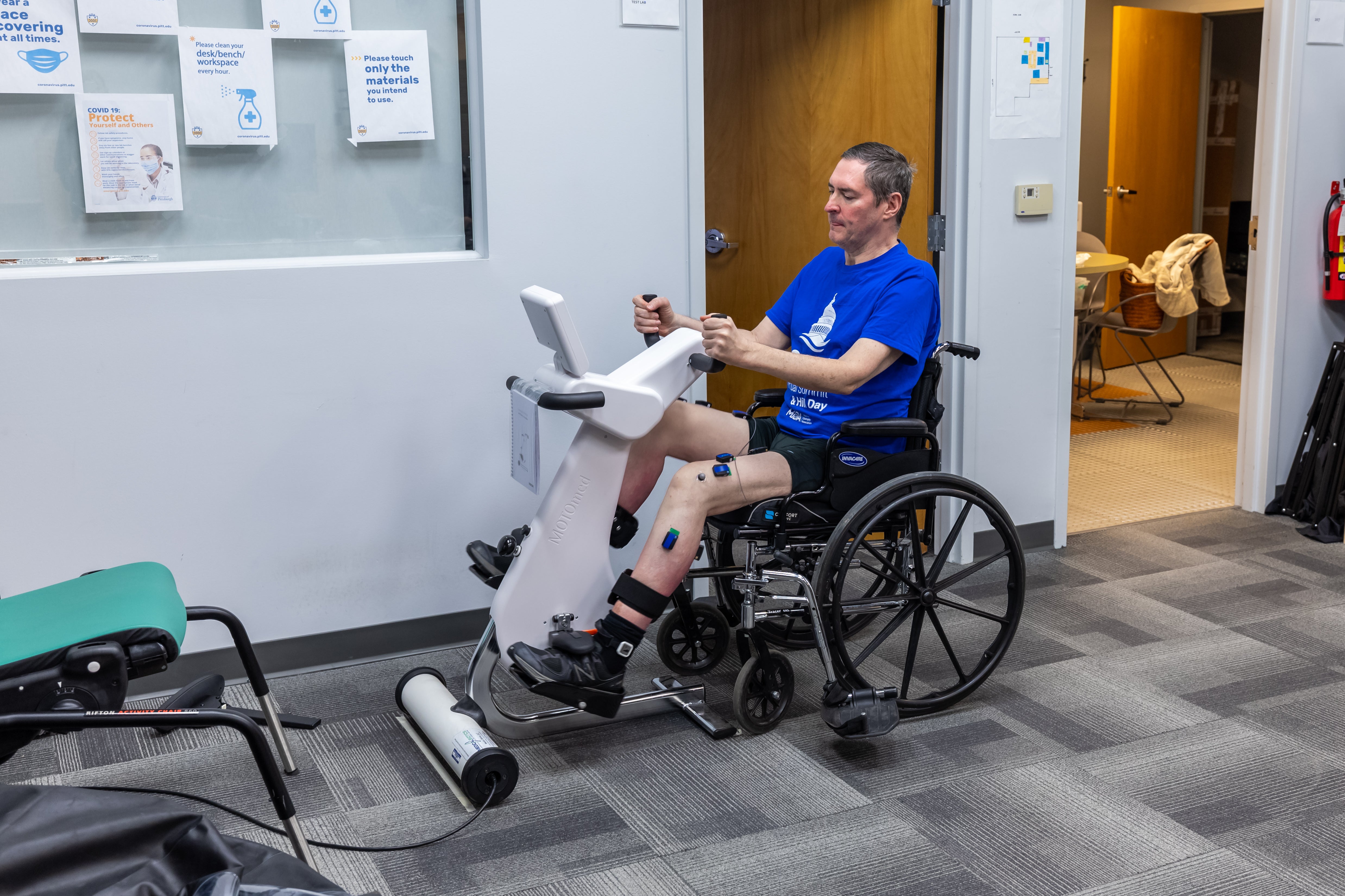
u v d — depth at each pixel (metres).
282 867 1.24
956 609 2.82
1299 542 3.78
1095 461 4.82
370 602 2.85
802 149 3.70
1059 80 3.45
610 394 2.21
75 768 2.33
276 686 2.72
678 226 2.99
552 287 2.88
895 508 2.33
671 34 2.89
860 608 2.40
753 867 1.97
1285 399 4.05
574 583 2.33
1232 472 4.63
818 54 3.62
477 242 2.82
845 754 2.38
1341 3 3.84
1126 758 2.35
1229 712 2.55
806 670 2.81
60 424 2.48
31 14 2.37
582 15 2.78
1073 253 3.58
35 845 1.18
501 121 2.75
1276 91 3.83
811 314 2.65
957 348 2.55
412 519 2.85
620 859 2.00
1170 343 6.97
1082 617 3.14
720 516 2.46
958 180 3.38
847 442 2.48
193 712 1.61
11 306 2.40
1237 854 1.99
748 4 3.76
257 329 2.62
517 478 2.35
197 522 2.64
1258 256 3.96
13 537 2.49
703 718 2.50
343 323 2.69
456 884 1.93
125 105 2.47
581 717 2.47
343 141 2.68
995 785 2.24
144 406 2.55
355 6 2.63
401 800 2.21
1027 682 2.72
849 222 2.49
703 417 2.54
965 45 3.31
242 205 2.62
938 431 3.56
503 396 2.88
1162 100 6.54
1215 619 3.12
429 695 2.38
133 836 1.23
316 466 2.73
